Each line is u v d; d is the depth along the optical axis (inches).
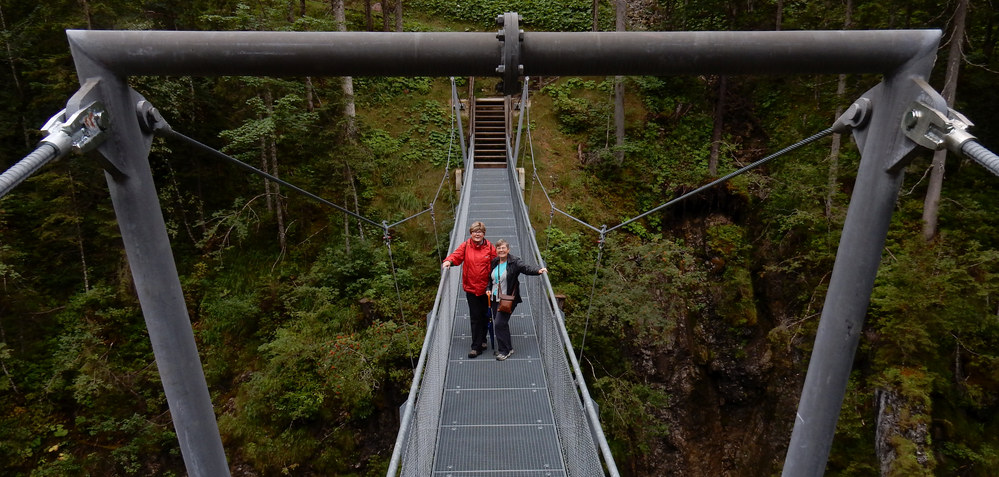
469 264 249.6
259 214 533.0
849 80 525.0
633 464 422.3
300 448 412.8
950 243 416.5
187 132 505.4
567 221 550.6
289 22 505.4
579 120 671.1
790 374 458.9
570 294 465.4
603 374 433.4
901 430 368.8
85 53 79.2
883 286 406.9
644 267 466.6
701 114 655.1
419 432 166.6
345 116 493.7
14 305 453.1
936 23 454.3
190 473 97.0
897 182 84.1
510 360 254.1
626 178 600.7
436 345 211.5
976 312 367.9
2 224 473.7
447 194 578.2
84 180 468.4
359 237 510.0
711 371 488.4
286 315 479.2
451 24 885.2
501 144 655.1
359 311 468.1
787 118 613.3
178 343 91.3
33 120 483.2
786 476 98.1
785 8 651.5
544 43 84.2
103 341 457.4
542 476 185.6
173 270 91.5
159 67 81.7
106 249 497.4
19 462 410.9
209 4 480.1
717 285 515.2
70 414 434.6
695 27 685.3
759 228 534.9
